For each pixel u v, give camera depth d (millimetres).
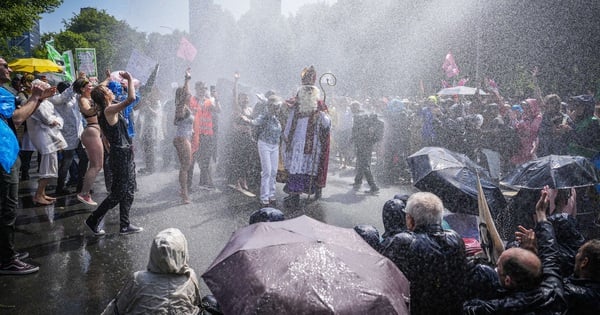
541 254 3145
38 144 6816
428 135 9703
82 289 4211
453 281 2830
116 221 6301
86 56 9711
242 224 6336
